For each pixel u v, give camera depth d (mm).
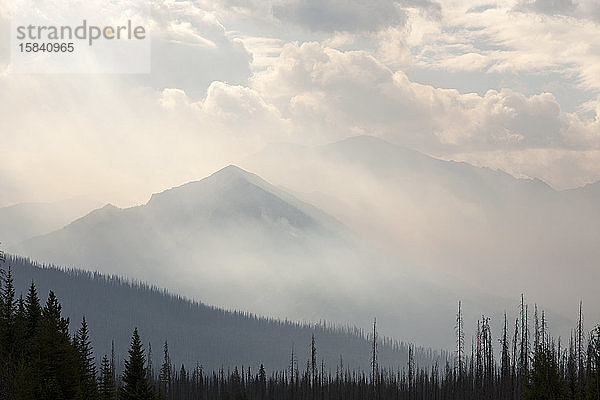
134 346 162625
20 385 130625
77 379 139375
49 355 138125
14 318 154500
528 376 164250
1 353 144625
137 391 159125
